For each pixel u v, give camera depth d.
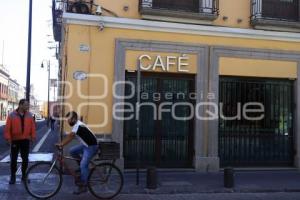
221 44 13.14
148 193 9.84
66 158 9.25
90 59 12.17
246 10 13.54
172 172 12.57
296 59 13.75
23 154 10.39
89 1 12.46
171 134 12.91
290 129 13.87
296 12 14.06
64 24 12.16
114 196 9.07
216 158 12.87
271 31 13.52
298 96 13.73
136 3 12.65
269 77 13.55
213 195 9.84
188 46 12.84
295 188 10.56
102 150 9.04
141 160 12.62
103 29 12.27
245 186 10.67
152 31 12.60
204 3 13.15
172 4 13.07
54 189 8.91
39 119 84.00
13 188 9.81
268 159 13.64
